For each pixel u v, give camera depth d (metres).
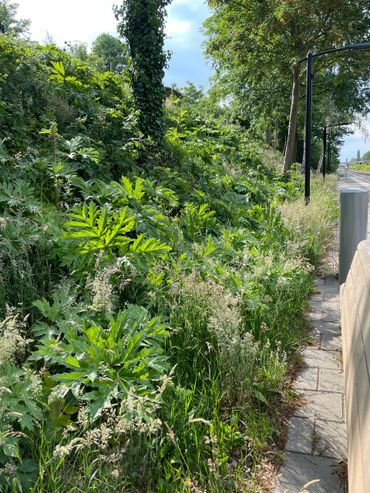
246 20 16.14
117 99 9.59
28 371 2.57
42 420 2.41
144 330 3.03
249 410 3.05
